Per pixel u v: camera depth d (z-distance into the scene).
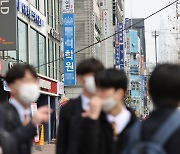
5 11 17.31
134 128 2.98
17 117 3.81
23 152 3.64
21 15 21.84
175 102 2.98
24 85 3.91
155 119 2.91
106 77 3.79
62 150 4.33
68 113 4.29
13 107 3.85
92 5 41.34
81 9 41.28
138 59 105.81
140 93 98.56
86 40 40.84
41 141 21.72
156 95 3.01
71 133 4.00
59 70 31.91
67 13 29.73
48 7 29.00
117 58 55.41
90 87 4.16
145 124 2.93
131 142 2.93
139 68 101.69
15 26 17.30
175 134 2.78
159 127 2.84
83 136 3.73
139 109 92.94
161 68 3.02
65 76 29.94
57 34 31.25
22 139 3.60
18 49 21.33
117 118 3.96
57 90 29.86
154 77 3.01
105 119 3.94
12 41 17.27
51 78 28.28
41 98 27.77
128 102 55.44
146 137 2.86
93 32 41.62
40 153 19.95
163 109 2.95
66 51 29.80
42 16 26.86
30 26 23.78
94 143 3.70
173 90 2.96
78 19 41.09
